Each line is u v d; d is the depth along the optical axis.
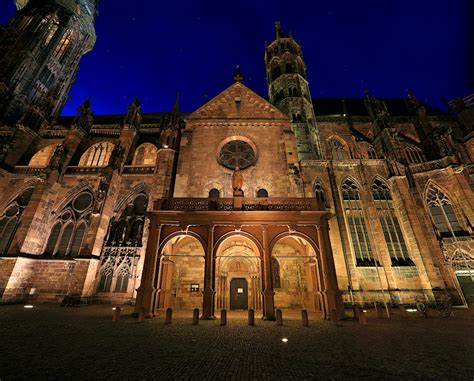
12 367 6.25
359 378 5.79
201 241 18.11
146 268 17.27
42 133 36.41
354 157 36.97
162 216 18.97
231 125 31.27
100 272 23.78
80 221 26.75
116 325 12.64
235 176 20.72
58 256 25.11
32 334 10.12
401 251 24.98
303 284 22.83
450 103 39.03
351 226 26.53
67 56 51.53
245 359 7.25
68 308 19.28
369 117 40.78
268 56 46.44
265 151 29.44
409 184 28.69
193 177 27.52
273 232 18.44
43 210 26.25
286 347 8.68
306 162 29.77
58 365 6.46
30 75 43.81
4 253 23.80
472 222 25.45
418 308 20.66
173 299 21.83
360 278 23.50
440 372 6.19
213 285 16.78
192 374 5.96
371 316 17.44
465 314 18.03
